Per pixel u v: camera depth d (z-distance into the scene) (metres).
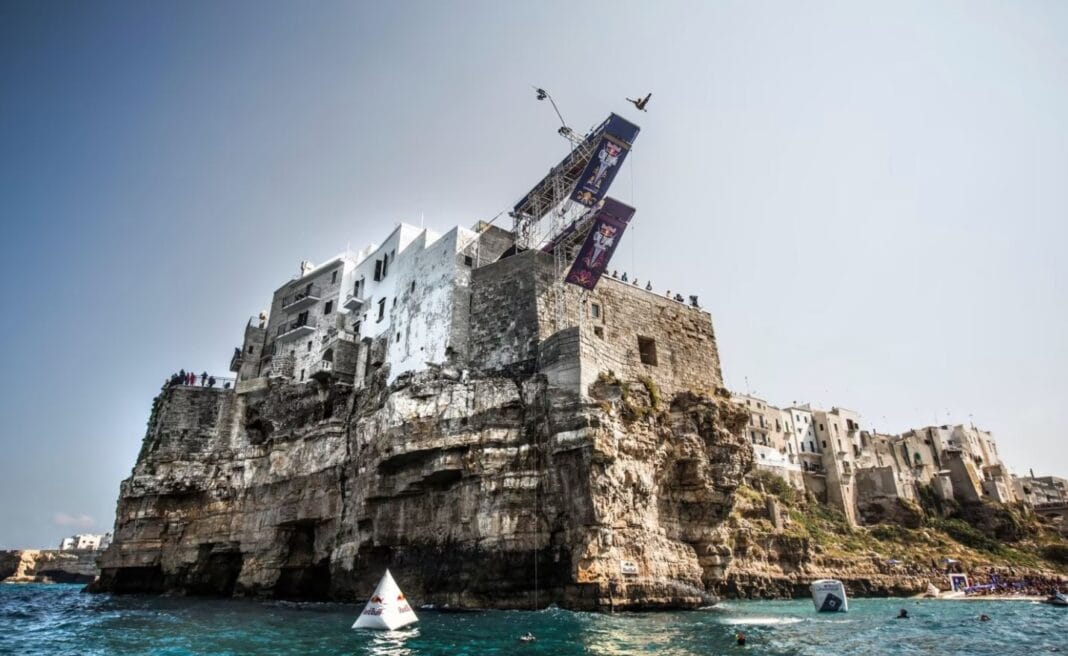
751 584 52.88
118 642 25.78
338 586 41.91
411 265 52.62
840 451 98.56
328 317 60.81
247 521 52.47
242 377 63.81
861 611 42.88
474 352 44.03
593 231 40.41
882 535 86.56
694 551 40.66
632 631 26.44
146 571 56.88
